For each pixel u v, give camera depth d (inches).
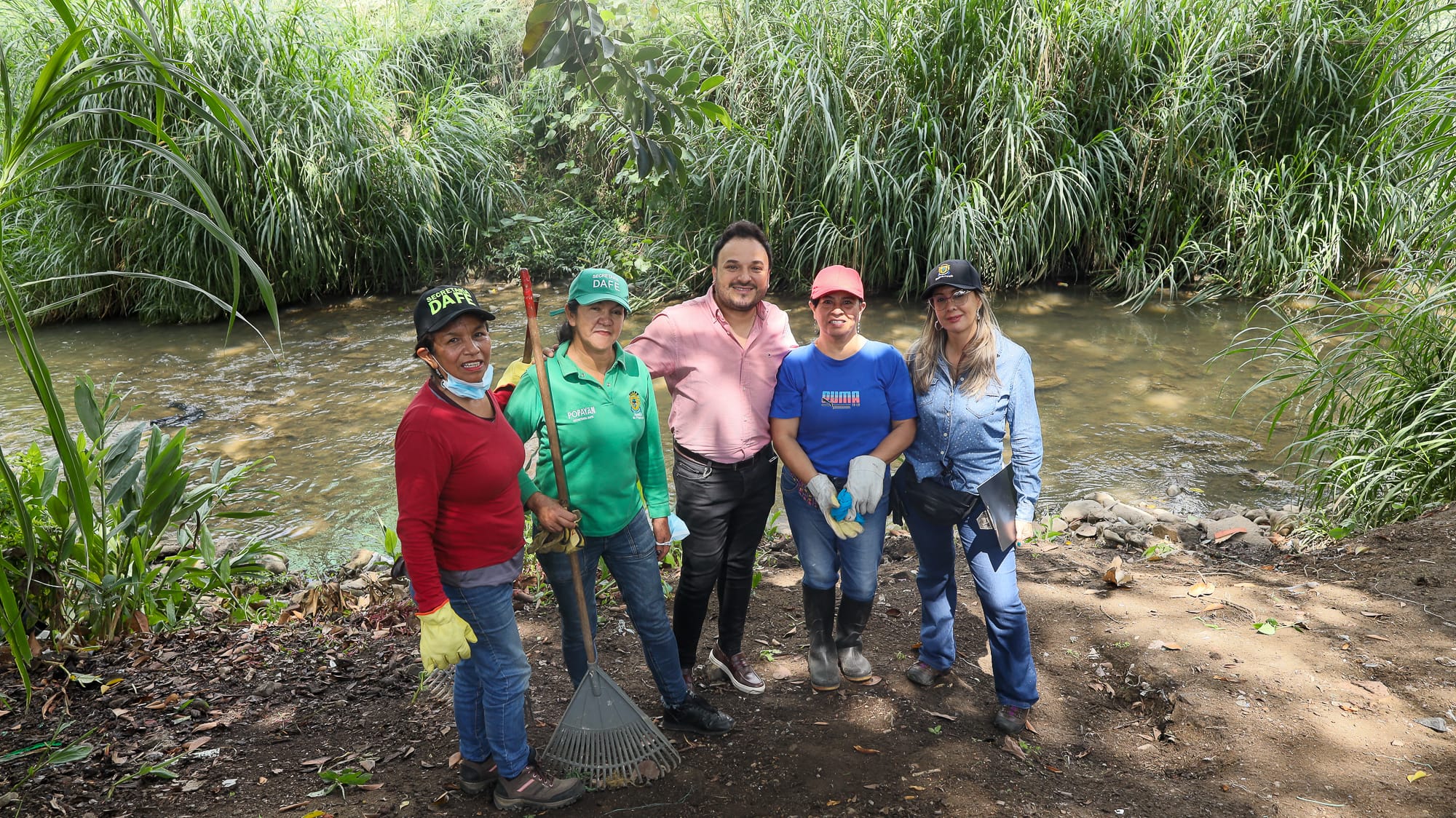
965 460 132.0
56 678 150.1
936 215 371.2
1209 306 364.8
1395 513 201.0
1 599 104.8
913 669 149.6
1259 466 248.2
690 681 152.3
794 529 143.4
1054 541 204.8
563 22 125.0
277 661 158.9
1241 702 137.9
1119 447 260.7
